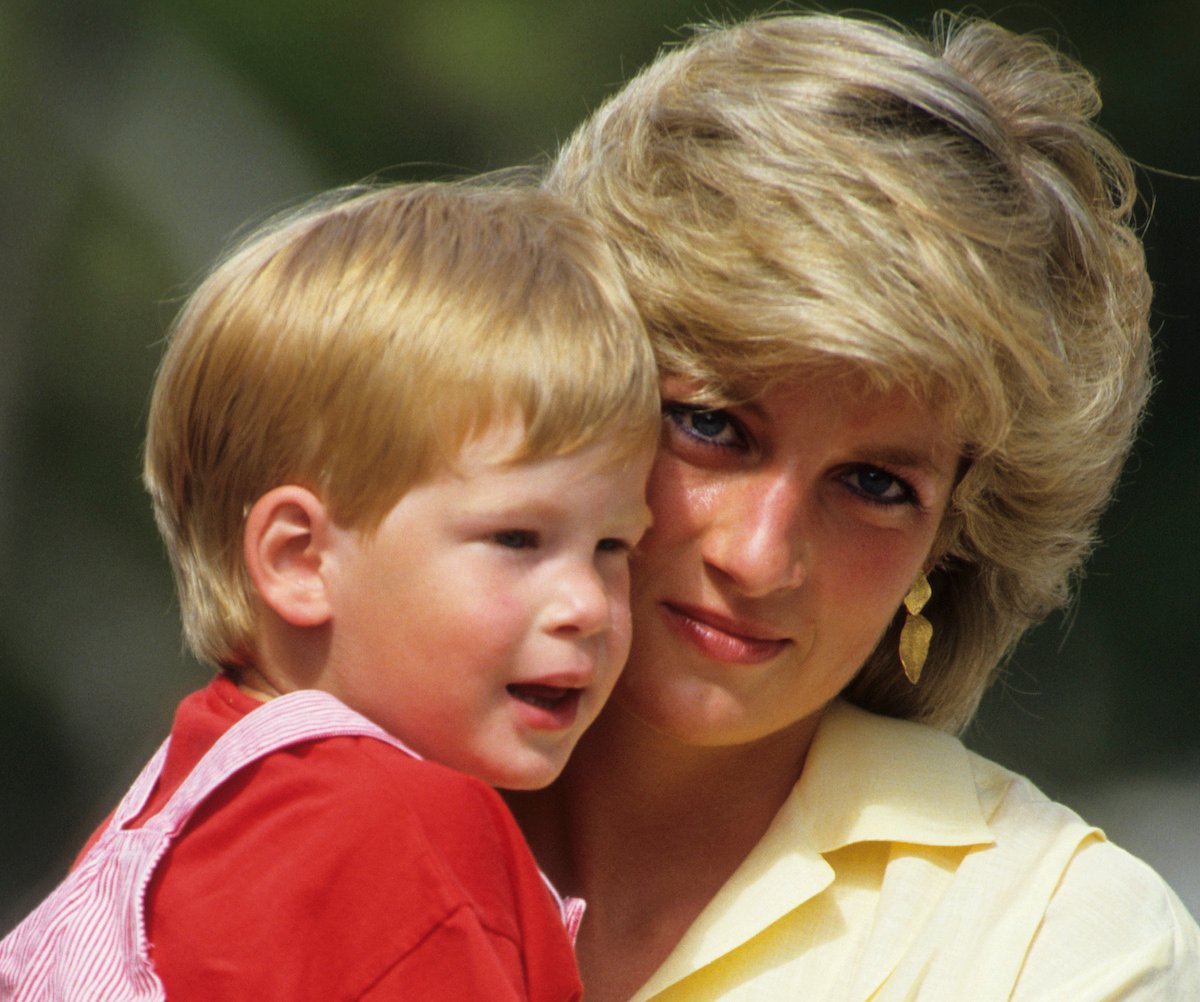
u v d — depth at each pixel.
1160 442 40.53
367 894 6.17
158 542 37.94
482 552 6.71
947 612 8.48
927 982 7.18
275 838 6.29
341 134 41.81
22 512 37.06
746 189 7.07
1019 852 7.56
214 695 6.98
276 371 6.82
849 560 7.25
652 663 7.33
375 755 6.46
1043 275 7.47
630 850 7.82
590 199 7.55
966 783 7.88
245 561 6.91
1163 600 39.53
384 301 6.78
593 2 42.81
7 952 6.78
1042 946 7.18
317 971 6.11
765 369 6.94
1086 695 38.25
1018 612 8.50
